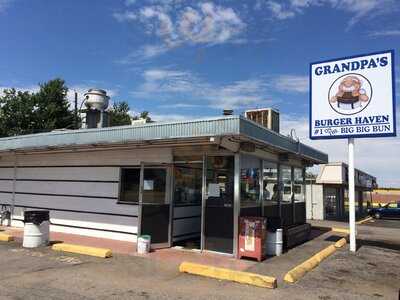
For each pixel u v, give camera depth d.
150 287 8.10
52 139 13.80
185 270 9.27
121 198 13.83
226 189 11.33
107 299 7.27
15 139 15.16
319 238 15.88
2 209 17.56
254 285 8.39
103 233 14.06
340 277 9.35
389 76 12.30
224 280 8.71
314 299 7.59
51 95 44.41
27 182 16.75
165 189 12.42
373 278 9.35
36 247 12.00
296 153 14.18
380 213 38.84
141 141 11.48
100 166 14.48
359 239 17.00
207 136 10.12
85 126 16.89
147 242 11.45
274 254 11.64
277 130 14.48
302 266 9.76
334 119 13.04
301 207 17.28
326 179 31.55
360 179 37.66
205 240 11.55
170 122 10.77
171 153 12.64
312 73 13.51
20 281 8.28
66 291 7.67
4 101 43.47
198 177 13.97
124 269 9.52
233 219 11.11
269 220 11.81
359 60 12.76
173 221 12.72
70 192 15.20
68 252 11.38
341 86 13.00
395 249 13.82
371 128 12.44
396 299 7.73
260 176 12.98
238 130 9.66
